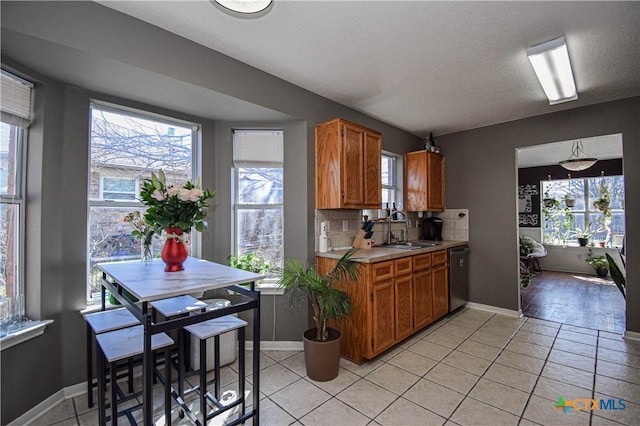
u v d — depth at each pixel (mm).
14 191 1871
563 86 2557
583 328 3340
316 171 2926
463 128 4082
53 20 1551
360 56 2238
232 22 1848
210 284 1560
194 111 2578
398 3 1679
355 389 2189
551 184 6938
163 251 1877
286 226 2891
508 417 1873
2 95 1747
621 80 2629
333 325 2795
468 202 4141
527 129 3643
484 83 2689
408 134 4262
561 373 2379
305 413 1929
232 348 2588
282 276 2479
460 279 3922
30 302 1909
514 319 3646
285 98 2627
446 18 1808
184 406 1771
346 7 1712
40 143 1926
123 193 2383
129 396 1818
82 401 2029
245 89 2334
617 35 1959
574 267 6570
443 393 2131
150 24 1860
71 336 2070
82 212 2131
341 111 3176
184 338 2451
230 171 2877
